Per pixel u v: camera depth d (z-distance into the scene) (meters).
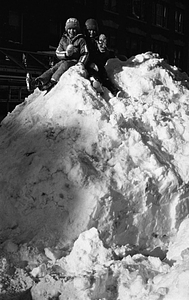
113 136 5.12
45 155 4.92
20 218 4.75
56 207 4.63
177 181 4.99
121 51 25.22
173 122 5.78
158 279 3.56
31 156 5.01
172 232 4.96
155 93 6.29
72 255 4.17
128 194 4.72
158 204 4.91
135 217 4.73
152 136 5.55
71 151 4.89
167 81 6.65
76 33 6.24
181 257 4.02
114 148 5.09
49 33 21.56
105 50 6.51
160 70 6.73
